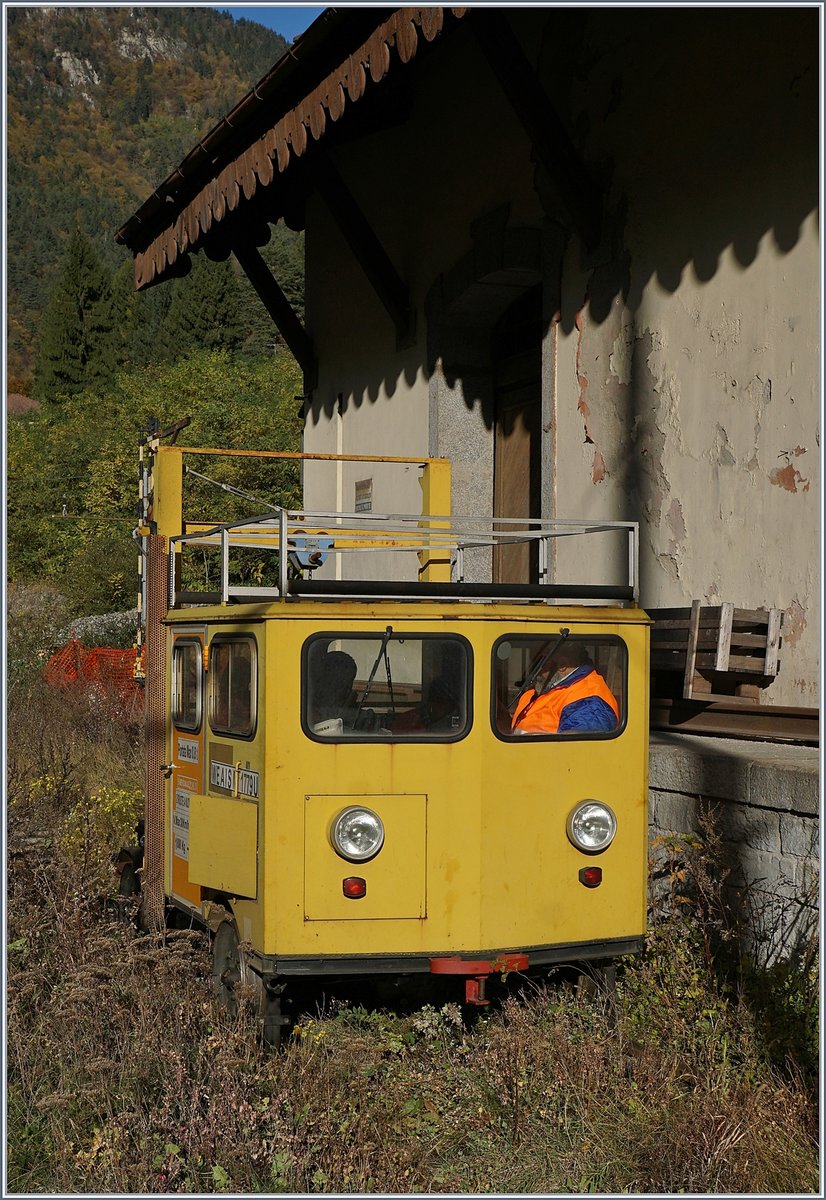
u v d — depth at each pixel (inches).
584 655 236.4
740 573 339.3
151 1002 215.3
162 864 278.7
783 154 326.0
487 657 221.9
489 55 394.3
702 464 355.9
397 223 564.1
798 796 243.3
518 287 492.4
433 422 526.0
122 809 386.6
